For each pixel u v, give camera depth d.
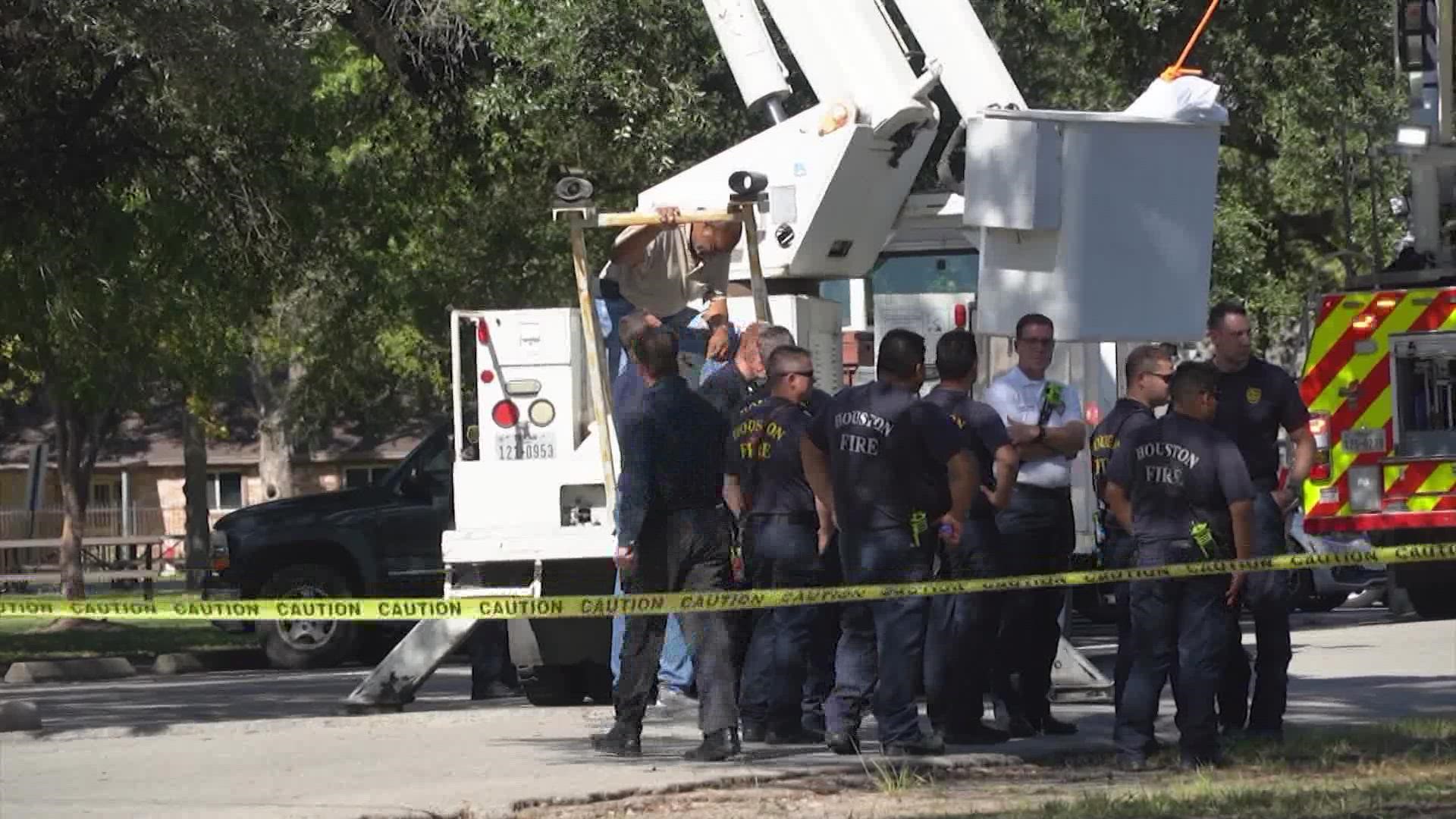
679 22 86.12
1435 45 62.62
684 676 49.81
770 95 52.09
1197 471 38.62
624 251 49.75
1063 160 47.66
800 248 51.12
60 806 34.53
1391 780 36.12
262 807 33.94
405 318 135.75
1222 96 92.62
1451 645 65.25
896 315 55.88
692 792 36.12
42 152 75.94
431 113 95.62
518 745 43.09
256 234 93.62
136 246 87.69
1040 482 43.69
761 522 42.78
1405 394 72.19
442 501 82.25
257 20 72.19
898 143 51.06
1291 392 42.84
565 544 49.22
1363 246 114.50
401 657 51.66
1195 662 39.00
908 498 39.84
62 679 78.38
